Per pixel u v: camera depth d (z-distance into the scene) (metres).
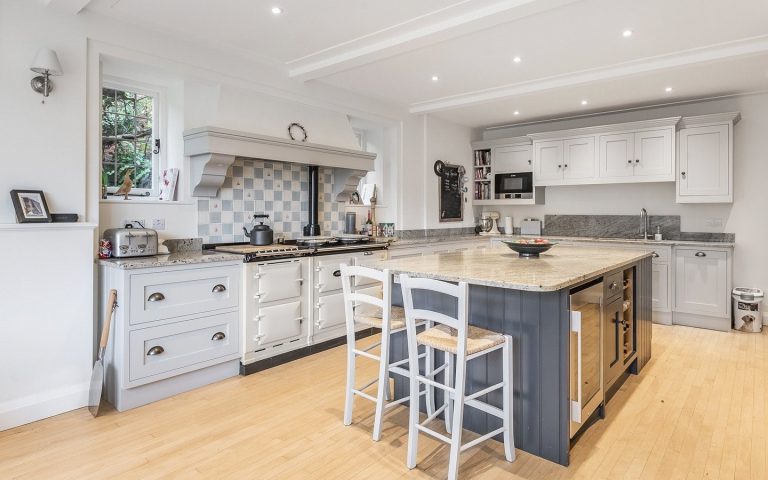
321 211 4.90
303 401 2.95
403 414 2.76
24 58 2.66
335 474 2.12
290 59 3.86
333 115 4.68
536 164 6.05
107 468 2.16
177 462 2.22
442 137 6.18
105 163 3.44
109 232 3.10
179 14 3.02
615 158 5.41
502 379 2.38
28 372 2.63
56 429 2.55
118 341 2.80
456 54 3.76
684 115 5.23
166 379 3.00
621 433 2.51
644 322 3.57
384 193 5.61
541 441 2.26
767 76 4.25
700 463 2.21
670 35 3.36
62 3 2.70
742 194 4.93
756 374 3.40
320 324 3.97
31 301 2.63
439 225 6.15
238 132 3.56
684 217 5.30
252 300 3.44
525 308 2.29
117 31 3.08
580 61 3.93
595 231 5.96
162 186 3.71
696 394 3.04
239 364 3.43
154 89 3.68
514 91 4.76
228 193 3.99
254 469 2.16
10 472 2.12
